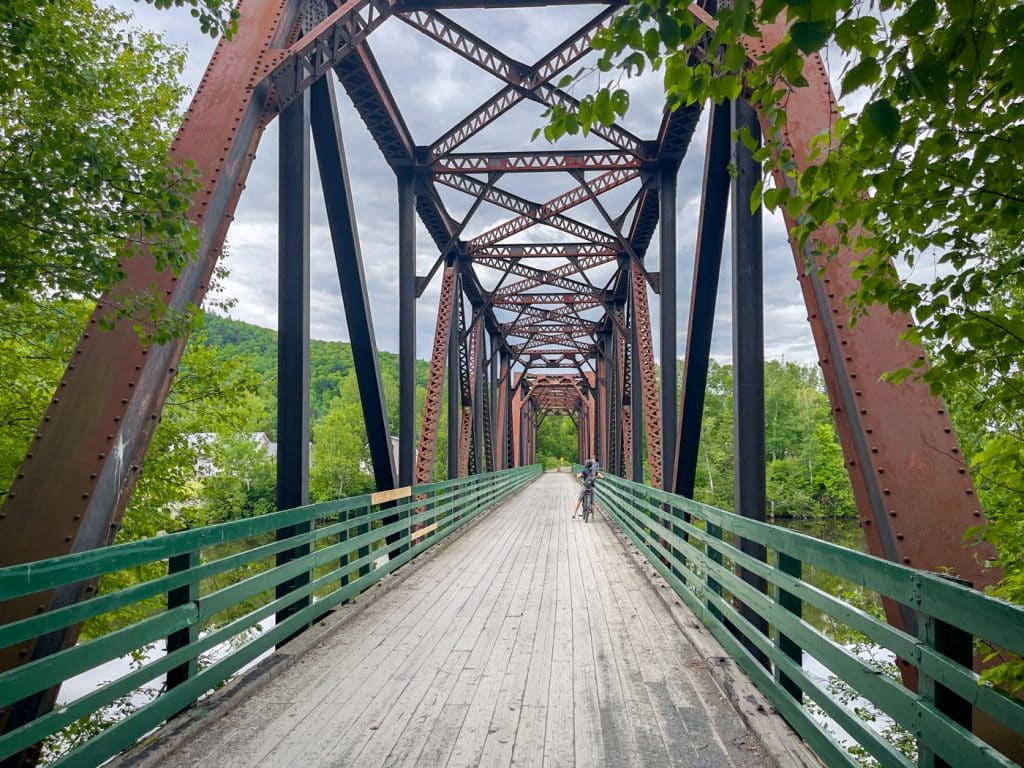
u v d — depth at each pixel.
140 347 3.77
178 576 3.27
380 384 7.95
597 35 1.98
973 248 2.42
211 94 4.81
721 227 6.77
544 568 7.86
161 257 3.71
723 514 4.28
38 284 4.02
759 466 5.14
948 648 1.84
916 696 1.91
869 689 2.21
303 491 5.44
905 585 2.00
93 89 3.96
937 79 1.72
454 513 11.93
